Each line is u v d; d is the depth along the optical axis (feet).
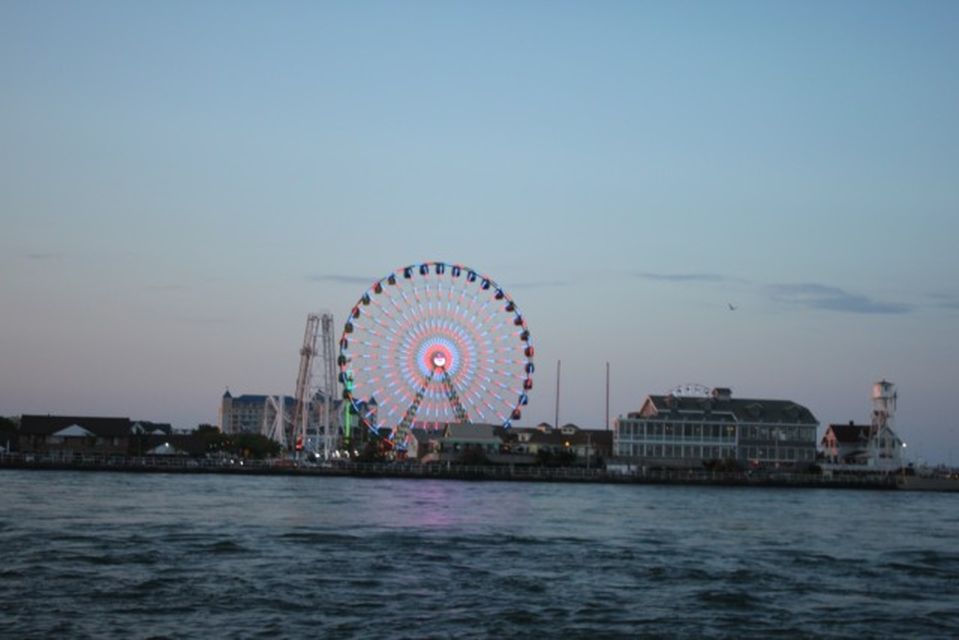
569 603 244.01
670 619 229.66
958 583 289.12
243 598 239.91
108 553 302.25
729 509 561.43
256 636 204.74
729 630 221.05
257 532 365.20
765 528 444.55
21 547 310.45
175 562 289.53
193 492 577.02
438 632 211.82
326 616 223.51
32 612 220.64
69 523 379.96
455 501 560.20
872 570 311.06
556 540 368.68
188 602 234.17
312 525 399.03
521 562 307.58
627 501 611.06
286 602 236.63
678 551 345.72
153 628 209.36
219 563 289.74
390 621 220.23
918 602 258.16
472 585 264.11
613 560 317.42
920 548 378.12
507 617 226.58
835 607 248.52
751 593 263.29
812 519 505.66
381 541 348.59
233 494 568.41
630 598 252.42
